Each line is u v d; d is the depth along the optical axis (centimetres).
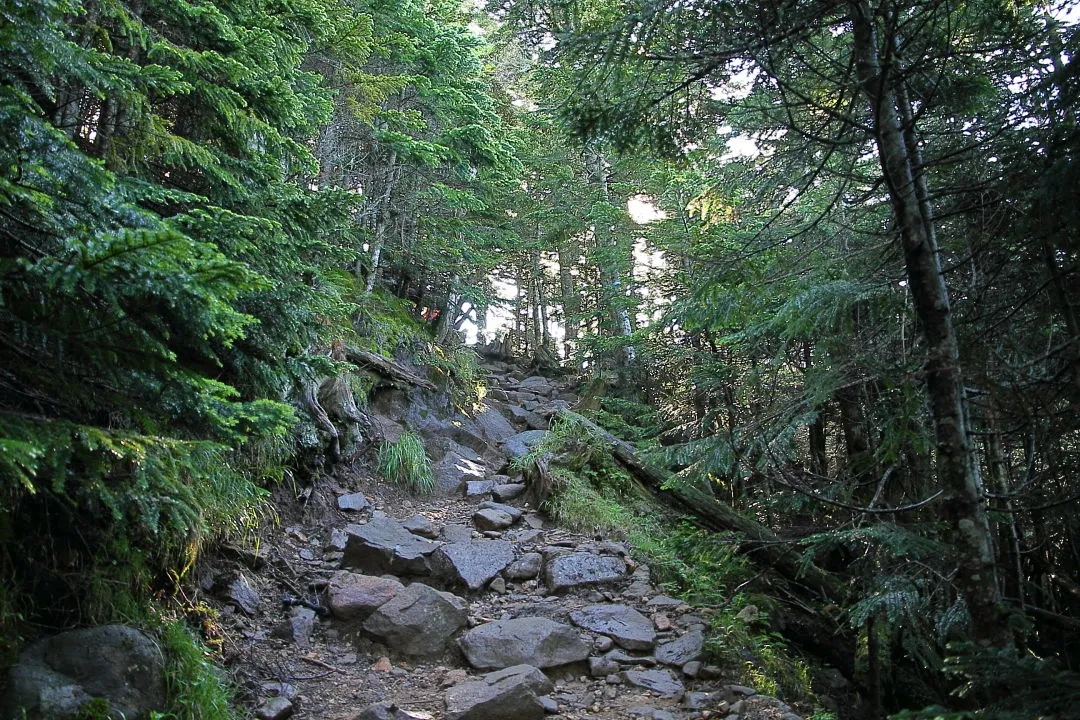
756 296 441
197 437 362
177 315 273
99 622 336
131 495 281
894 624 470
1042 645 462
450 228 1371
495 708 411
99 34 408
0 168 247
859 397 541
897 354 403
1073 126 286
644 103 398
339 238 617
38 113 338
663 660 496
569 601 589
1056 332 394
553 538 721
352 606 512
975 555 295
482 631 499
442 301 1636
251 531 561
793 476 517
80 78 315
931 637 494
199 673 345
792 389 551
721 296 443
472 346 2095
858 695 588
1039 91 324
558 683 470
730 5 331
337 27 679
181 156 414
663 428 981
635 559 679
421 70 1202
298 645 473
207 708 333
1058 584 478
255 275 236
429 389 1056
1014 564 427
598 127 410
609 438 916
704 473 524
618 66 366
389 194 1212
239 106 466
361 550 603
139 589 370
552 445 895
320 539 636
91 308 253
